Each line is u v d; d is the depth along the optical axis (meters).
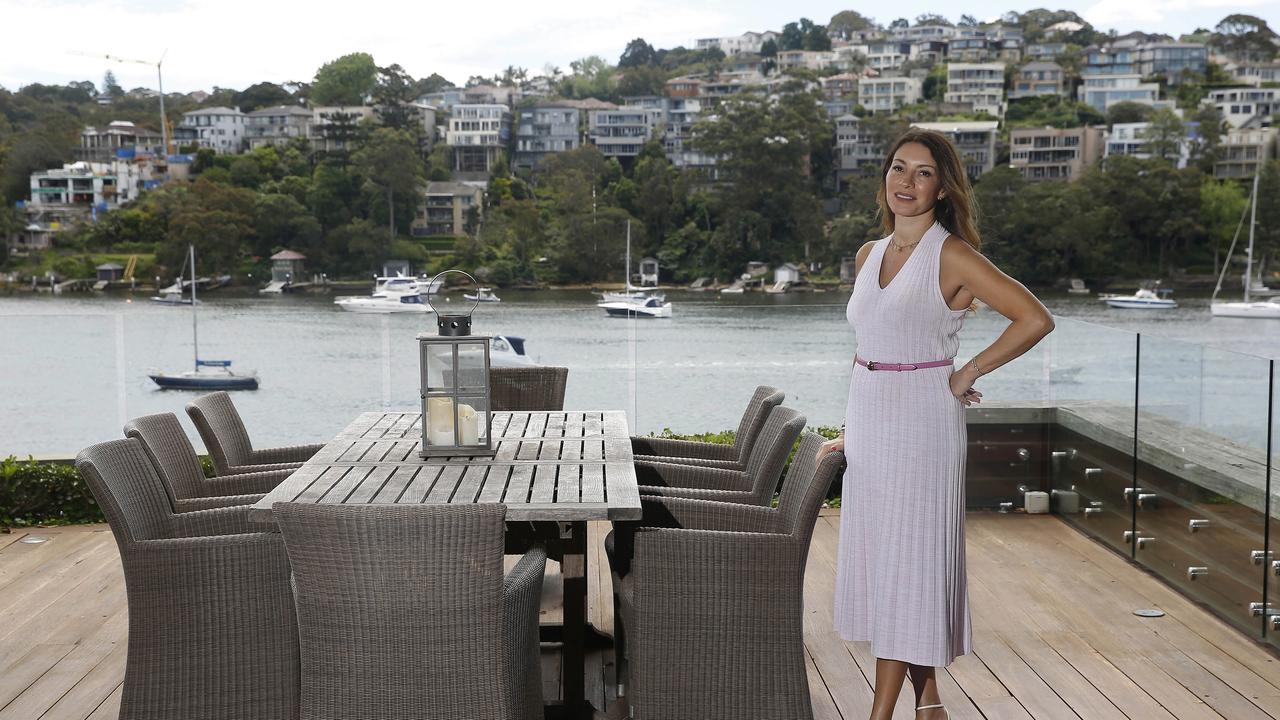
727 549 2.41
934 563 2.29
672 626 2.44
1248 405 3.30
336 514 1.98
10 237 54.69
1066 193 54.44
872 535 2.34
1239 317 45.94
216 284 54.00
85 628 3.37
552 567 4.17
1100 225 54.03
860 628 2.41
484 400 2.87
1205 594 3.64
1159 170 54.59
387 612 2.04
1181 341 3.72
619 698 2.72
